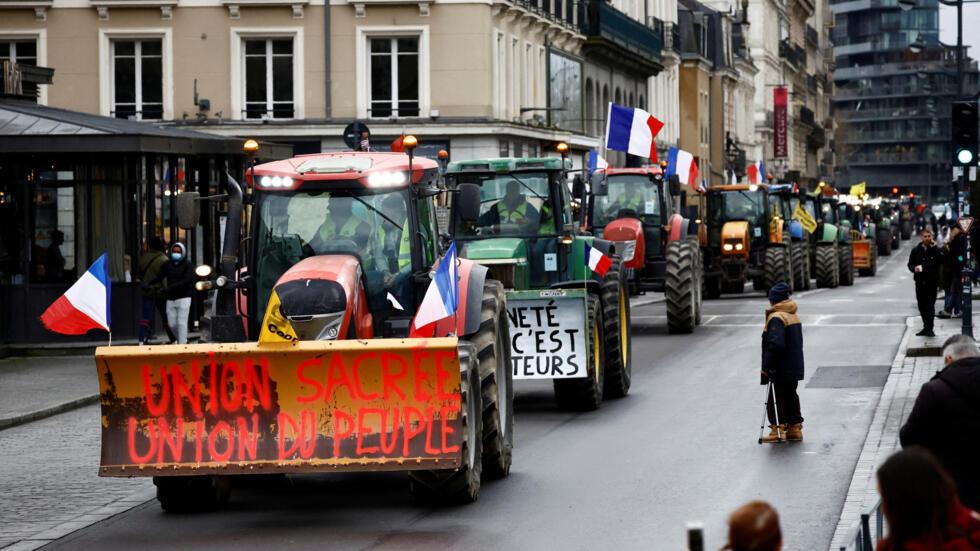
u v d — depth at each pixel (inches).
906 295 2322.8
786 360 861.8
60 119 1466.5
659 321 1818.4
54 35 2295.8
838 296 2320.4
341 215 723.4
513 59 2518.5
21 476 823.7
